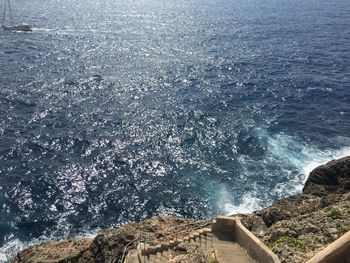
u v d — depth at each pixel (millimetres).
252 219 24750
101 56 82125
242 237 19469
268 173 37750
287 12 148125
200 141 44625
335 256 14414
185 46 93062
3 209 34062
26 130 47156
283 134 45094
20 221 32812
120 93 59688
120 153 42719
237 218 21016
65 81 64438
